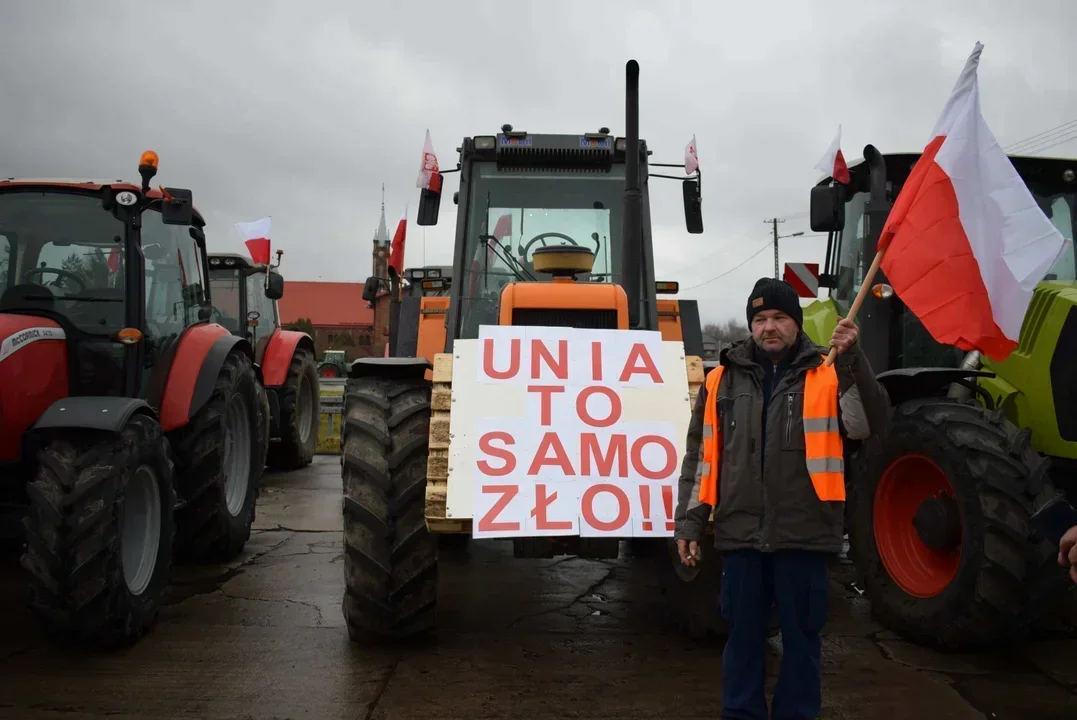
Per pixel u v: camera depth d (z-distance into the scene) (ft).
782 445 9.20
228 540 18.28
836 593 16.98
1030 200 9.73
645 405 12.64
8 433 14.28
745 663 9.21
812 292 25.64
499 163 17.80
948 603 12.66
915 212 10.12
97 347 15.78
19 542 19.95
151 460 13.89
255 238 29.25
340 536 21.77
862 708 10.89
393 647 13.19
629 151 14.90
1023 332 14.98
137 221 16.12
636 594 16.72
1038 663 12.62
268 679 11.79
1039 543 11.94
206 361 17.70
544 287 14.37
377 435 12.59
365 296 28.76
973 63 9.94
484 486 11.89
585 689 11.54
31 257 16.15
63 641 13.28
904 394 14.87
